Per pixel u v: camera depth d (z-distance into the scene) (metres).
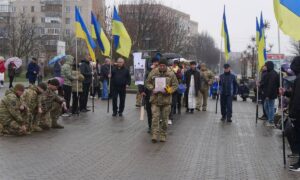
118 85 16.88
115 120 15.80
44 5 98.50
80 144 11.17
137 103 20.56
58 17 97.62
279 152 10.85
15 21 69.88
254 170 8.95
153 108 11.87
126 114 17.67
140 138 12.27
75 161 9.34
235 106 24.41
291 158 10.15
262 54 16.00
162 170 8.73
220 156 10.23
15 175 8.09
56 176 8.11
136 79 16.02
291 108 8.97
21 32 60.88
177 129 14.21
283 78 14.48
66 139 11.81
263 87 15.55
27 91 12.73
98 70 25.11
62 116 16.53
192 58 76.06
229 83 16.44
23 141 11.38
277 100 17.70
